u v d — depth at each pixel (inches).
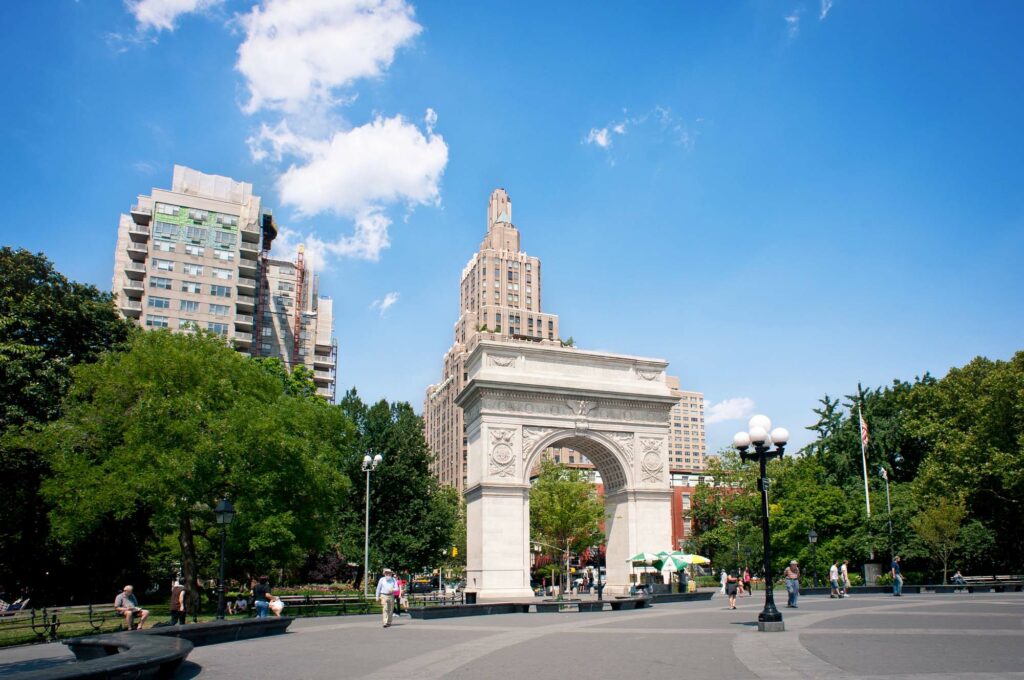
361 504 3002.0
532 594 2144.4
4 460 1756.9
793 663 705.6
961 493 2573.8
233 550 1994.3
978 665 673.0
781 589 2901.1
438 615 1515.7
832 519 2938.0
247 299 4842.5
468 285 7819.9
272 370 2694.4
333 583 3201.3
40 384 1943.9
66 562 2110.0
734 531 3718.0
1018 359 2578.7
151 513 2113.7
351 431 2203.5
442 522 3102.9
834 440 3378.4
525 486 2217.0
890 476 3257.9
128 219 4995.1
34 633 1295.5
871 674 626.5
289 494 1851.6
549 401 2311.8
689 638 962.1
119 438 1772.9
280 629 1222.3
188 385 1736.0
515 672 674.2
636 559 2215.8
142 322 4532.5
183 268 4687.5
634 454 2375.7
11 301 1967.3
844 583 2143.2
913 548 2728.8
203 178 5128.0
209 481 1636.3
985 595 1984.5
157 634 889.5
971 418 2711.6
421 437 3181.6
